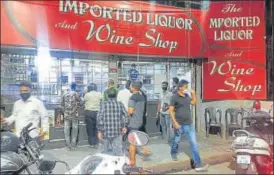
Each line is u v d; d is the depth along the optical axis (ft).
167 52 38.60
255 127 27.27
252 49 40.01
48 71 35.17
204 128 42.32
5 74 32.22
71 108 35.76
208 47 40.65
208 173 29.04
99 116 26.73
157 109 40.98
